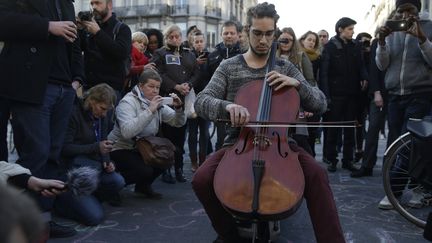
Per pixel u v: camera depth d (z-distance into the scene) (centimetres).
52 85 342
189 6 4628
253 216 229
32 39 323
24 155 328
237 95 287
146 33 703
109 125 466
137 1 4728
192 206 432
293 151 261
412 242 342
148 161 433
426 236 278
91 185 249
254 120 272
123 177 439
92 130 406
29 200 57
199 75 583
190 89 568
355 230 368
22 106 326
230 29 593
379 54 448
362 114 674
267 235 290
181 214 405
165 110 489
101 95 396
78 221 374
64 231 339
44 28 321
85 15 444
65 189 249
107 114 432
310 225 379
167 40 575
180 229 364
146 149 434
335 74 620
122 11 4747
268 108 274
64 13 359
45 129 334
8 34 316
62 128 357
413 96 439
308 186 253
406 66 439
